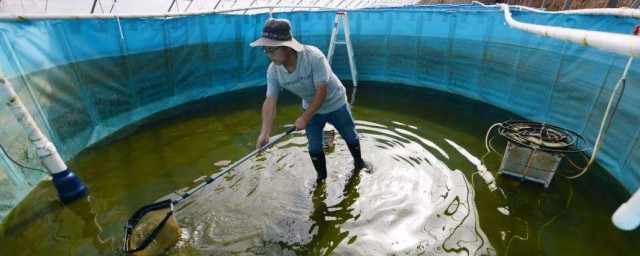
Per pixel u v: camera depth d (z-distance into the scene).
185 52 4.88
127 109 4.38
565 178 3.22
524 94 4.54
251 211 2.86
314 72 2.44
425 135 4.17
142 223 2.51
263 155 3.73
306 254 2.43
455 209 2.84
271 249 2.47
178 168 3.52
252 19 5.42
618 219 0.86
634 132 2.95
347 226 2.68
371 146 3.90
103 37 3.89
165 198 3.04
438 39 5.45
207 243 2.52
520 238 2.53
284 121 4.66
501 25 4.64
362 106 5.17
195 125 4.48
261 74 5.93
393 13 5.64
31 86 3.11
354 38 6.02
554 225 2.65
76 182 2.98
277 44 2.18
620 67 3.16
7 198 2.82
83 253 2.45
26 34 3.08
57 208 2.92
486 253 2.40
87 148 3.83
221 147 3.94
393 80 6.22
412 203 2.92
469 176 3.29
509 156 3.11
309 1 8.16
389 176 3.31
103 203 2.98
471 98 5.39
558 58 3.96
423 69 5.83
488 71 5.01
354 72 6.01
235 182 3.26
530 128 3.27
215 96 5.45
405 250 2.44
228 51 5.38
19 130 2.98
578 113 3.77
